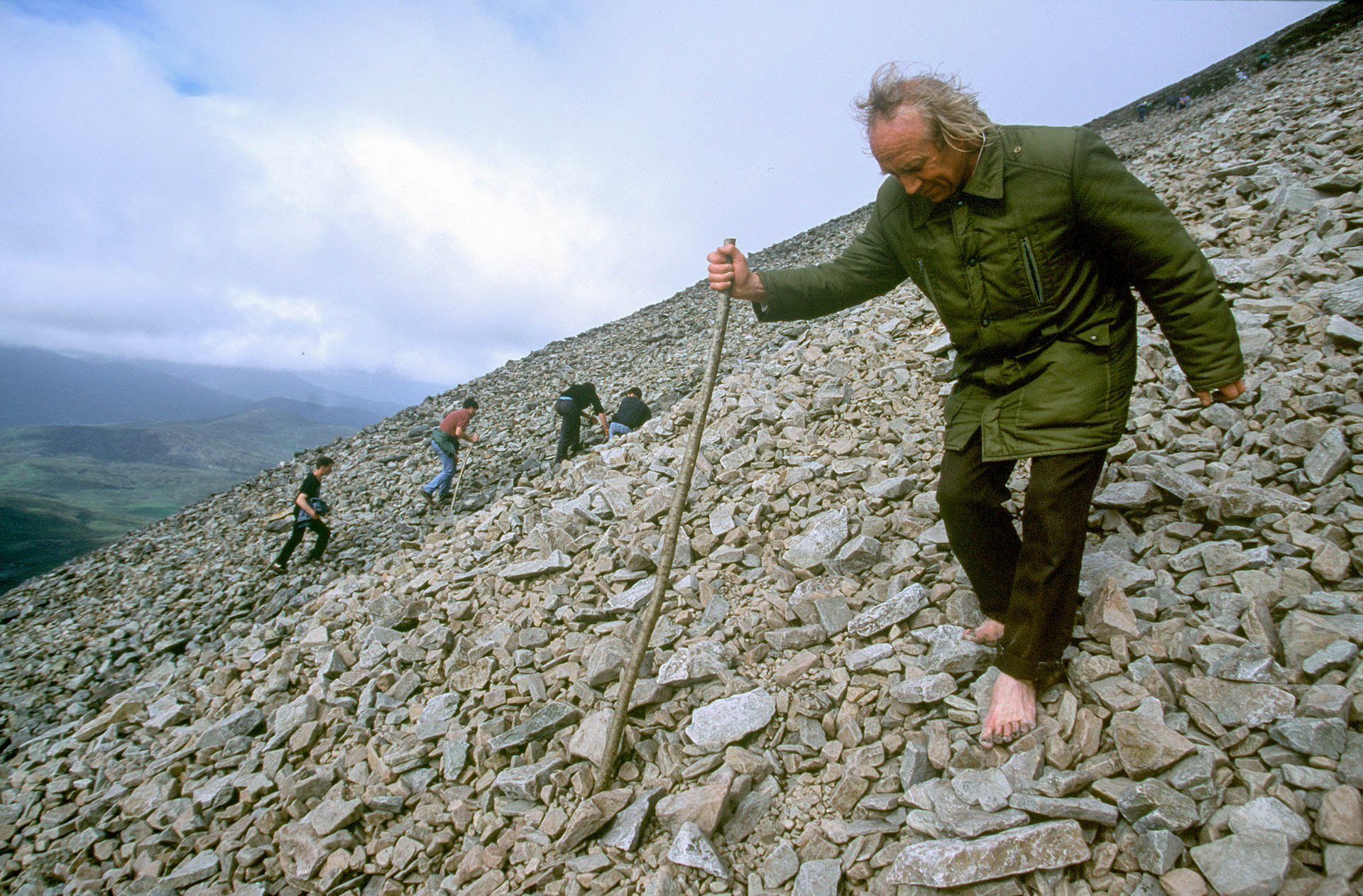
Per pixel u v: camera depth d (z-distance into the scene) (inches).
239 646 234.4
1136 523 126.9
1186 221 249.3
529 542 203.0
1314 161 236.5
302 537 378.9
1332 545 102.7
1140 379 167.8
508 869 102.7
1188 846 75.7
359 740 141.0
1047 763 86.7
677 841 92.7
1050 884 75.5
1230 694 85.4
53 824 157.0
